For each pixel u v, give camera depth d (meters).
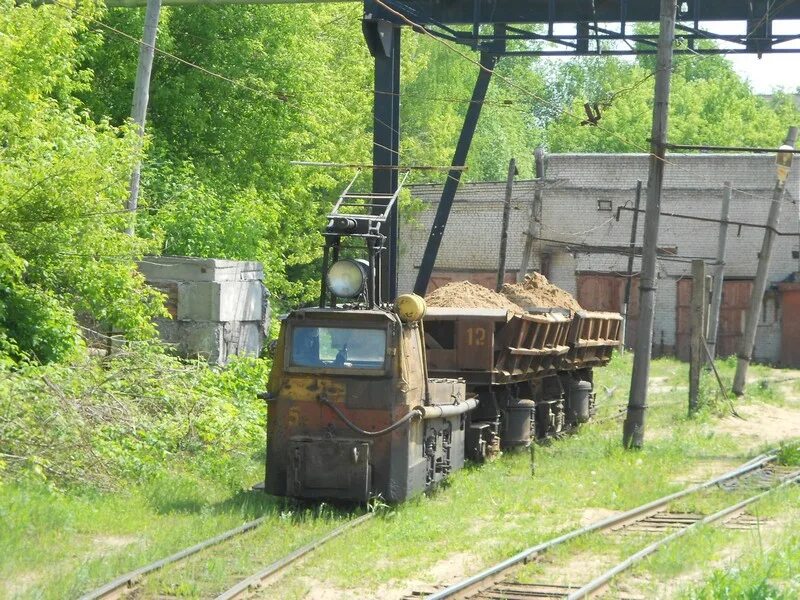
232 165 33.50
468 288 22.20
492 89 71.69
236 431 18.80
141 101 20.86
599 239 55.09
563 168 55.34
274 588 10.71
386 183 25.25
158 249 21.42
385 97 25.55
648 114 82.94
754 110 86.31
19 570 10.79
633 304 55.12
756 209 53.84
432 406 16.12
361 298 15.71
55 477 14.56
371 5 25.17
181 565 11.16
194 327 25.55
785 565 11.25
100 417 16.09
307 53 34.72
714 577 10.53
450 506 15.54
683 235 54.59
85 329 20.47
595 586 10.63
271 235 38.19
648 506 15.63
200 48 32.84
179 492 15.20
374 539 13.13
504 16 26.94
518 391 22.88
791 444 22.84
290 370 15.12
